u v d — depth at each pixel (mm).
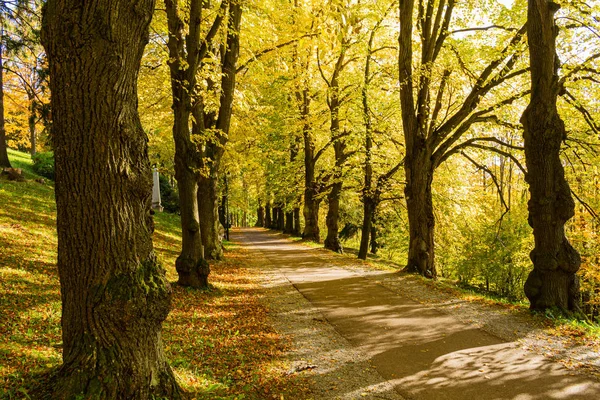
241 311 10305
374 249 39750
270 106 25453
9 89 28016
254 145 25562
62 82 3867
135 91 4262
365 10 19062
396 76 20547
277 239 37156
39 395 3938
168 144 23750
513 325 8555
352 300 11359
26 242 11727
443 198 23844
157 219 26156
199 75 13133
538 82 9891
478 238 29484
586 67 12047
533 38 9914
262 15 15438
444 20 15984
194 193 12180
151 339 4199
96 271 3965
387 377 6098
